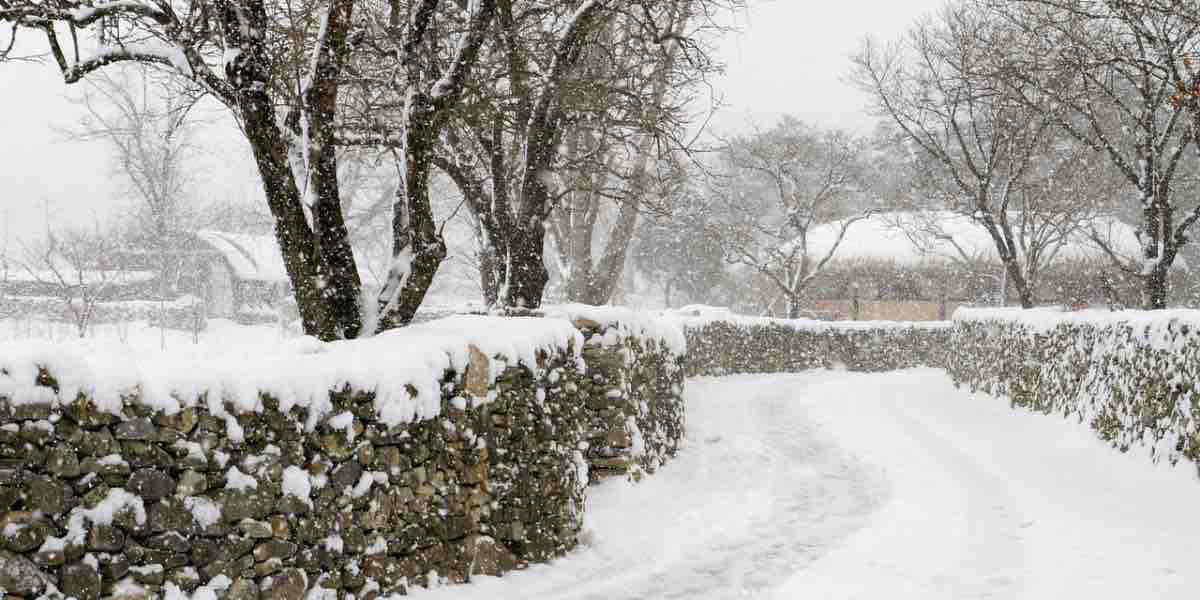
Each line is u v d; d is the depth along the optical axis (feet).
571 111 41.24
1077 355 46.98
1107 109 76.02
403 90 35.35
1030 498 31.94
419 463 21.47
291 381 17.97
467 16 32.83
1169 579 22.06
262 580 17.12
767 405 60.85
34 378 13.93
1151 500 30.76
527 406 25.79
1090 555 24.47
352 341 22.17
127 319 77.20
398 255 29.68
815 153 130.11
